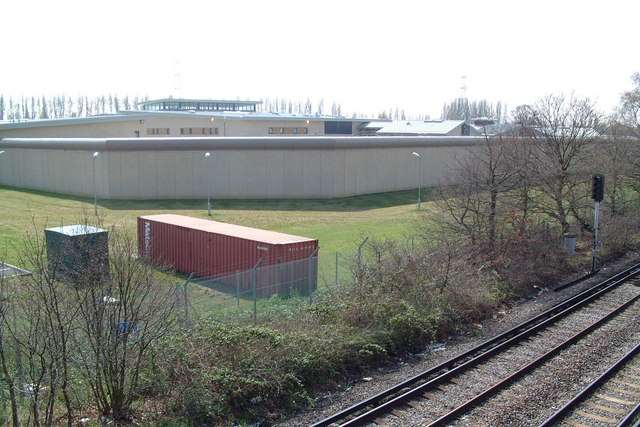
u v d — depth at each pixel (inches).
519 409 516.7
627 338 709.9
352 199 2110.0
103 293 478.3
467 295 814.5
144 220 1230.3
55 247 819.4
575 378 586.2
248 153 2073.1
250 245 991.0
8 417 459.8
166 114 3095.5
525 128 1269.7
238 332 589.0
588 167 1270.9
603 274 1071.6
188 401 503.8
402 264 837.8
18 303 490.9
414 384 577.3
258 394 532.4
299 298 818.8
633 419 492.1
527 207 1192.2
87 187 2145.7
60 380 454.3
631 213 1472.7
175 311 616.1
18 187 2455.7
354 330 672.4
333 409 526.9
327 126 3631.9
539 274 1018.7
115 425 475.5
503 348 674.8
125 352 484.1
